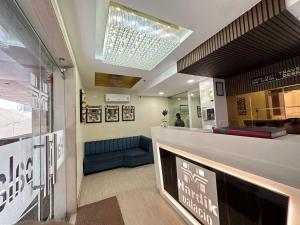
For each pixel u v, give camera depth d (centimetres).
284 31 171
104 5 159
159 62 304
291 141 91
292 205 93
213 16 175
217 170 154
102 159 414
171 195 244
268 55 242
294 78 254
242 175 126
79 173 301
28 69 135
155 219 211
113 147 504
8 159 83
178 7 158
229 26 191
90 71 342
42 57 172
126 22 188
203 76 355
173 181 237
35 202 124
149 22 194
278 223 104
